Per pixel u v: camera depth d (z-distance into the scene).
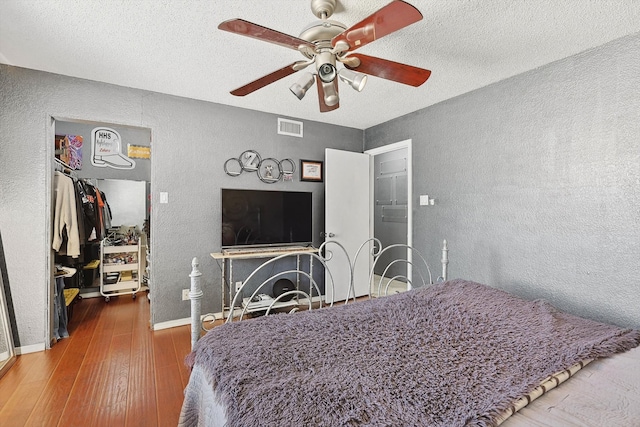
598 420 0.89
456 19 1.81
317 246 3.87
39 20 1.82
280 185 3.61
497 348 1.31
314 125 3.83
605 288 2.06
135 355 2.43
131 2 1.67
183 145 3.07
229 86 2.80
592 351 1.24
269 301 3.24
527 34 1.97
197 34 1.98
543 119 2.38
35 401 1.84
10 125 2.40
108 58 2.29
